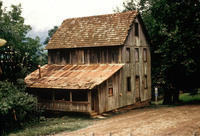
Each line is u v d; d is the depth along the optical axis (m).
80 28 30.61
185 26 30.11
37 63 36.00
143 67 30.81
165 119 18.98
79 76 25.36
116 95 25.77
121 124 18.23
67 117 23.73
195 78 31.41
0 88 20.34
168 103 34.25
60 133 17.06
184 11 30.05
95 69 26.48
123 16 28.83
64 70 28.22
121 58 26.52
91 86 22.22
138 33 29.81
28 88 27.36
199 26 28.89
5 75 22.22
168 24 31.50
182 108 25.27
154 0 34.00
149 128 16.05
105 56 27.33
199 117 19.16
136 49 29.64
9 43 30.72
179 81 32.50
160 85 34.00
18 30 33.38
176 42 28.58
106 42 26.97
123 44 26.03
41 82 26.20
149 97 32.06
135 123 18.16
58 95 28.52
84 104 23.55
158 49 30.48
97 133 15.70
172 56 29.02
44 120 22.66
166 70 31.30
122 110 26.75
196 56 29.31
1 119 19.14
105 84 24.34
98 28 29.19
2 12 32.56
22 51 33.81
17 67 22.95
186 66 28.47
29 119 21.38
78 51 28.91
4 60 22.59
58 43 30.27
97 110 23.66
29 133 17.48
